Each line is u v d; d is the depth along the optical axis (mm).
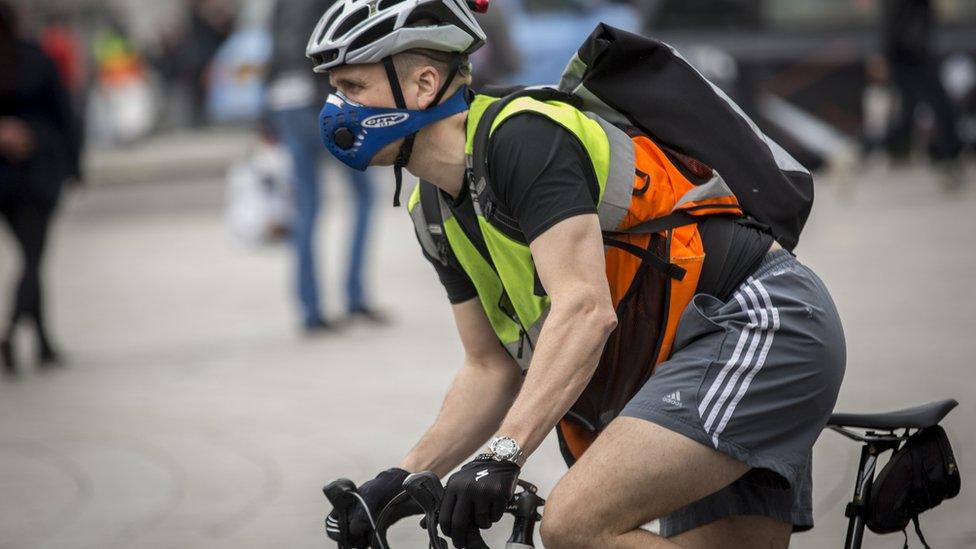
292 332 20844
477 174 6758
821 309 6984
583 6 36188
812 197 7379
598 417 7379
